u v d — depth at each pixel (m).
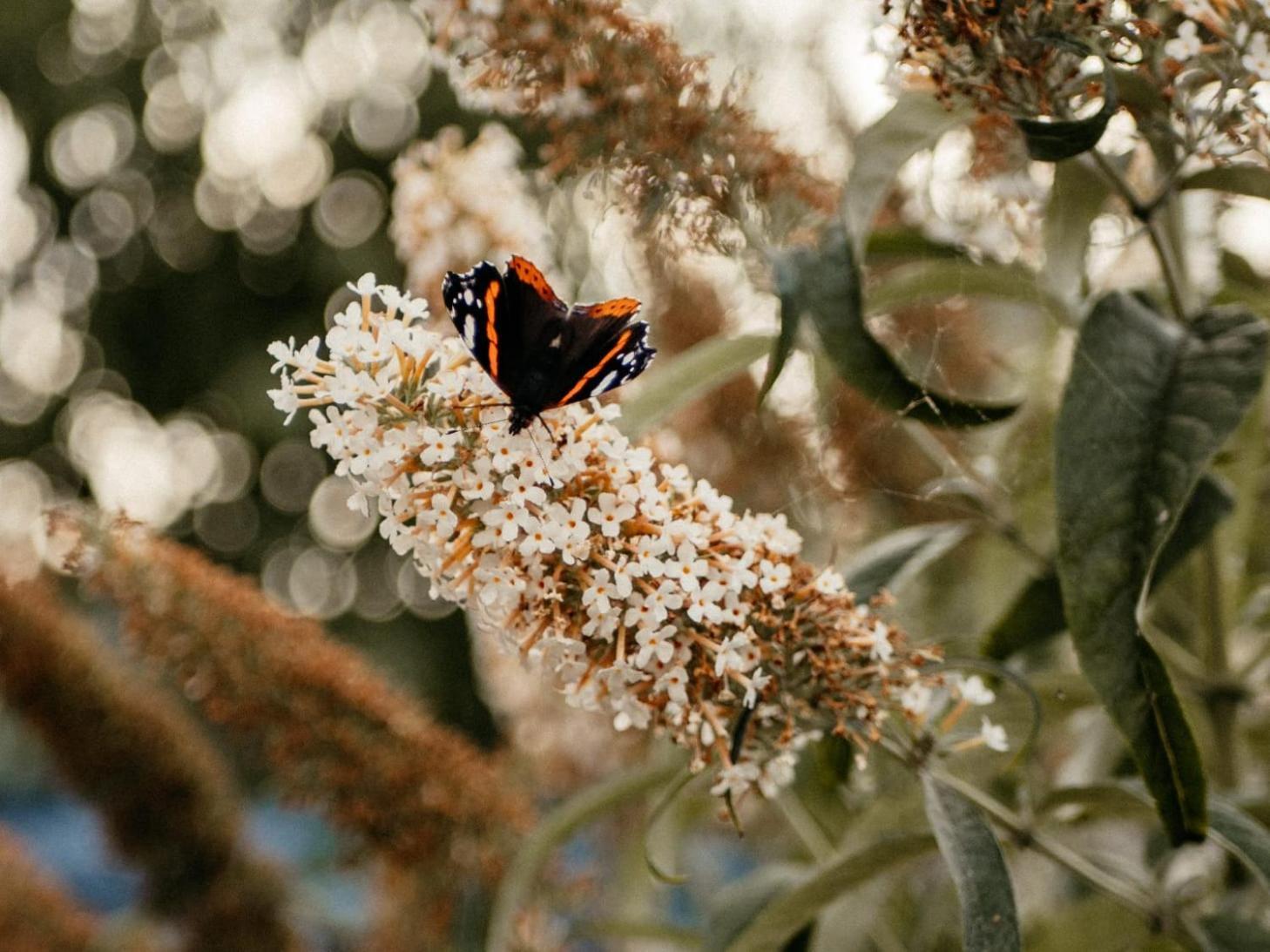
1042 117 0.97
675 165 1.00
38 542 1.18
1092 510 0.98
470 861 1.11
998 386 1.19
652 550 0.97
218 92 4.20
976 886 0.98
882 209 1.13
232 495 3.94
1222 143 0.98
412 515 0.97
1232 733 1.08
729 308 1.17
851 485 1.17
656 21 1.01
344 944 1.23
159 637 1.09
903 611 1.24
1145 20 0.97
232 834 1.20
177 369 3.91
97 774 1.18
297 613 1.12
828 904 1.05
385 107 3.92
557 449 0.97
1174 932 1.03
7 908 1.20
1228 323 0.99
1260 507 1.21
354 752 1.10
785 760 0.99
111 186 4.22
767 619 0.97
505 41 0.99
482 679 1.73
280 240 3.93
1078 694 1.10
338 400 0.96
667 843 1.18
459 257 1.08
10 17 4.02
